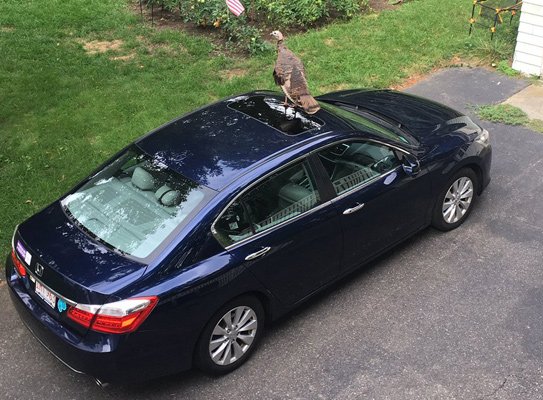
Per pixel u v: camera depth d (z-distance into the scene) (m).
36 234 4.30
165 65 9.25
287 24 10.61
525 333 4.61
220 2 9.98
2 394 4.26
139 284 3.75
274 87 8.53
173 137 4.75
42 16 11.01
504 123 7.71
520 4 9.58
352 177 4.80
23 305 4.15
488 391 4.12
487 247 5.57
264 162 4.32
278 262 4.34
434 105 6.46
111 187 4.50
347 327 4.75
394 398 4.10
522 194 6.32
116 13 11.25
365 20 10.73
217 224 4.05
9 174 6.70
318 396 4.14
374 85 8.65
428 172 5.29
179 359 4.00
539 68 8.78
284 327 4.77
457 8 11.11
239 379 4.30
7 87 8.52
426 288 5.12
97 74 8.95
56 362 4.52
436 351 4.48
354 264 5.02
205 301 3.95
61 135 7.43
